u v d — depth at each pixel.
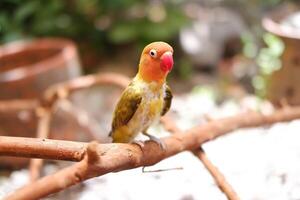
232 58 2.08
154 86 0.73
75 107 1.31
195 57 1.99
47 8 1.88
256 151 1.09
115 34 1.91
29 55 1.43
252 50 2.04
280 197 0.94
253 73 1.85
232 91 1.75
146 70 0.72
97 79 1.02
